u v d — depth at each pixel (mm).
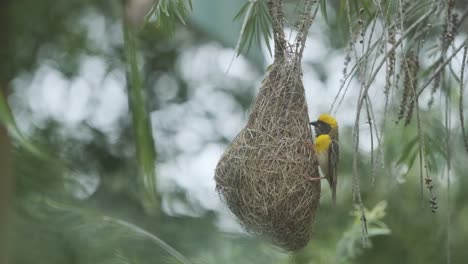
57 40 15273
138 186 14711
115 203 14156
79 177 12922
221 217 14586
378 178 14133
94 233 10445
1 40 7973
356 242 12336
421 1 9336
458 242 14039
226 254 13055
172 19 8984
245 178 9164
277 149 9234
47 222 10281
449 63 9117
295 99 9445
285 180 9125
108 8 15773
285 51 9359
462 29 10719
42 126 14930
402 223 14383
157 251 10766
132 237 10422
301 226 9266
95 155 15602
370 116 7727
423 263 14281
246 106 17125
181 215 14492
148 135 8109
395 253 14484
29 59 14281
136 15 7914
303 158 9312
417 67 8992
